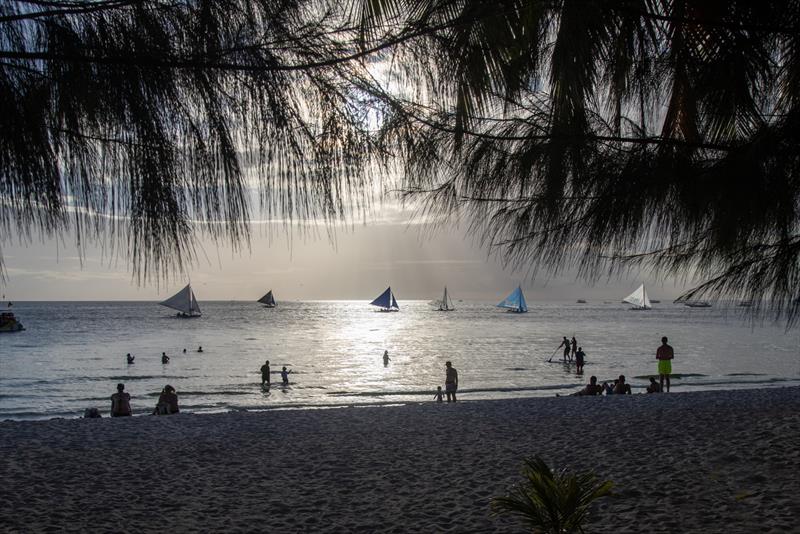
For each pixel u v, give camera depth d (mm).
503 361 53281
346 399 31750
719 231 2482
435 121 1934
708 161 2477
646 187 2404
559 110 2311
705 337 87062
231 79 1594
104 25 1503
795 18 2361
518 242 2490
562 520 3656
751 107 2477
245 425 11133
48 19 1457
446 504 6000
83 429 10938
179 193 1560
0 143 1410
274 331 103875
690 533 4656
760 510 5000
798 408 9578
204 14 1536
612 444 7934
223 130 1580
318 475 7371
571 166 2404
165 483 7176
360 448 8773
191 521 5770
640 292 183500
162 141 1538
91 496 6648
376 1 1708
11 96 1414
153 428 10961
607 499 5609
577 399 14000
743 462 6434
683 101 2506
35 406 31266
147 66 1514
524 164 2340
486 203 2408
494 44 1911
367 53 1713
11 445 9453
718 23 2342
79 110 1491
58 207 1467
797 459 6297
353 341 79438
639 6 2244
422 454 8195
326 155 1701
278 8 1588
